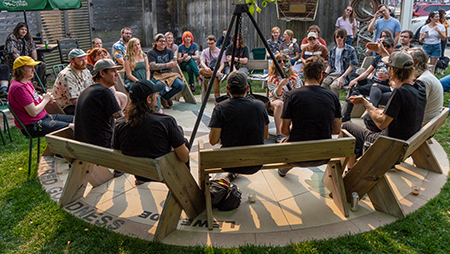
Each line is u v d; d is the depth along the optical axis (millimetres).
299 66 7254
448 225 3072
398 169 4176
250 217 3268
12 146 4965
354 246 2826
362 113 6027
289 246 2842
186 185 3090
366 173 3264
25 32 7641
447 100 6785
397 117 3324
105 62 3508
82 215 3334
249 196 3518
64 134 3738
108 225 3168
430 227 3055
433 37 8805
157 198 3635
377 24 8688
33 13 9328
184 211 3168
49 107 4801
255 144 3121
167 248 2846
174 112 6598
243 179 3998
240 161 3023
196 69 8039
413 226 3047
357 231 3027
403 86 3275
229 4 10945
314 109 3146
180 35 12523
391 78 3418
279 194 3674
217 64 3537
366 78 5738
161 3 12234
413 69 3289
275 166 3334
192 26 12094
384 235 2941
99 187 3875
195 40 12125
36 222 3207
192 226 3139
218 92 7059
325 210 3361
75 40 8969
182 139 2916
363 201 3518
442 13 9078
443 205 3383
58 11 9805
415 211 3281
